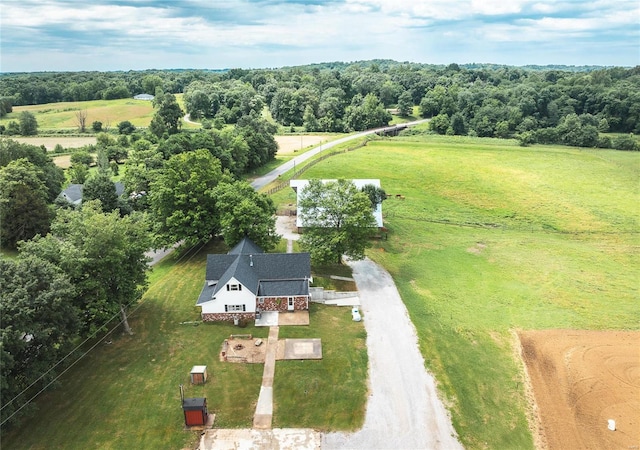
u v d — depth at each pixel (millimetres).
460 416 34406
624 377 39625
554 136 138000
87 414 33312
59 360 35719
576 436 33406
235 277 44531
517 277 57969
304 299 47188
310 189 57906
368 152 123000
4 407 29781
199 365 38812
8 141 83000
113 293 41688
